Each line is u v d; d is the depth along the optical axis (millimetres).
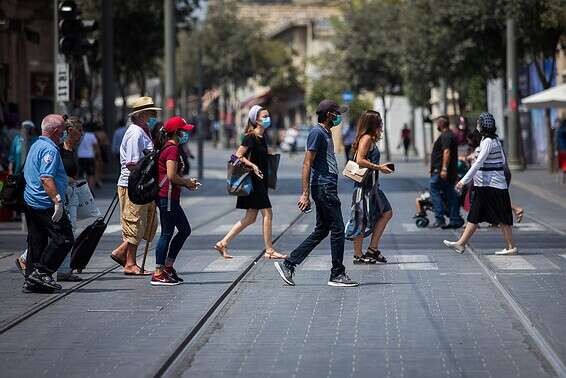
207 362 19391
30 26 90125
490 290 27656
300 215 53219
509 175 35312
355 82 140375
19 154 47250
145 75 113812
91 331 22391
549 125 86688
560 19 72312
